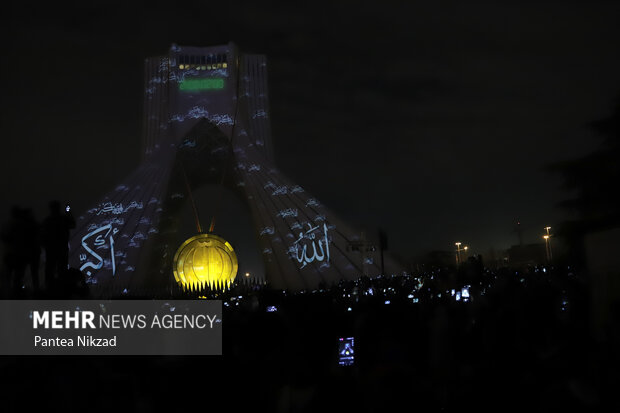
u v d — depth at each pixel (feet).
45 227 52.39
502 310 27.45
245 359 17.89
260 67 366.63
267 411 17.01
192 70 355.36
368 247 199.31
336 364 21.63
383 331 23.94
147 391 23.27
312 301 51.19
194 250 172.35
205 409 19.86
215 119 341.41
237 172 327.88
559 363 18.65
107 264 246.88
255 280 175.22
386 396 14.51
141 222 275.18
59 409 17.75
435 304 50.11
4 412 17.74
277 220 283.18
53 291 46.37
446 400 26.53
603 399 15.39
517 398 19.31
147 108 351.25
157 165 318.65
